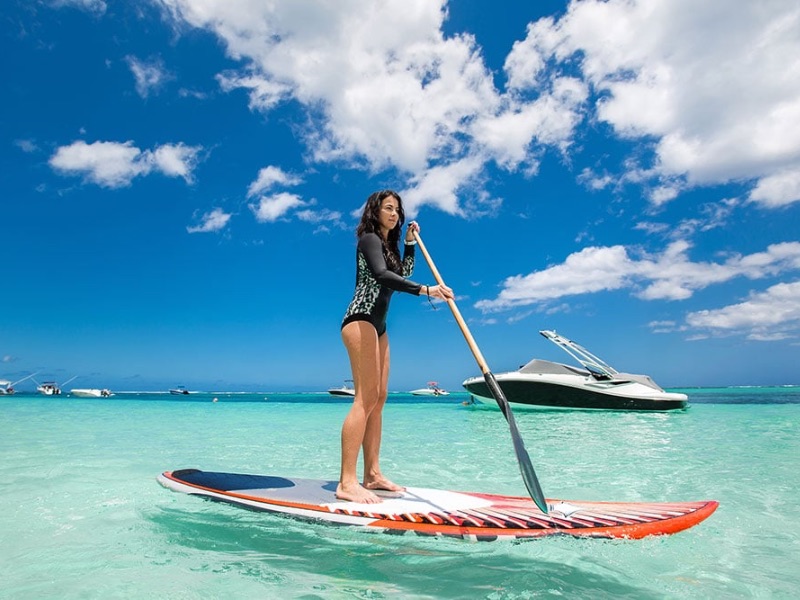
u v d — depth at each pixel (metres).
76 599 1.69
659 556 2.14
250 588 1.78
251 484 3.21
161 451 5.89
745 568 2.01
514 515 2.55
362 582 1.84
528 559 2.09
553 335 13.83
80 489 3.50
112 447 6.22
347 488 2.82
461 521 2.45
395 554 2.15
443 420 11.30
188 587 1.79
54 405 20.33
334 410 17.97
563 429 8.84
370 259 2.91
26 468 4.47
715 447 6.16
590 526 2.39
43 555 2.14
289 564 2.04
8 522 2.66
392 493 2.98
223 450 6.06
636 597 1.73
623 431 8.37
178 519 2.69
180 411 16.61
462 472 4.46
